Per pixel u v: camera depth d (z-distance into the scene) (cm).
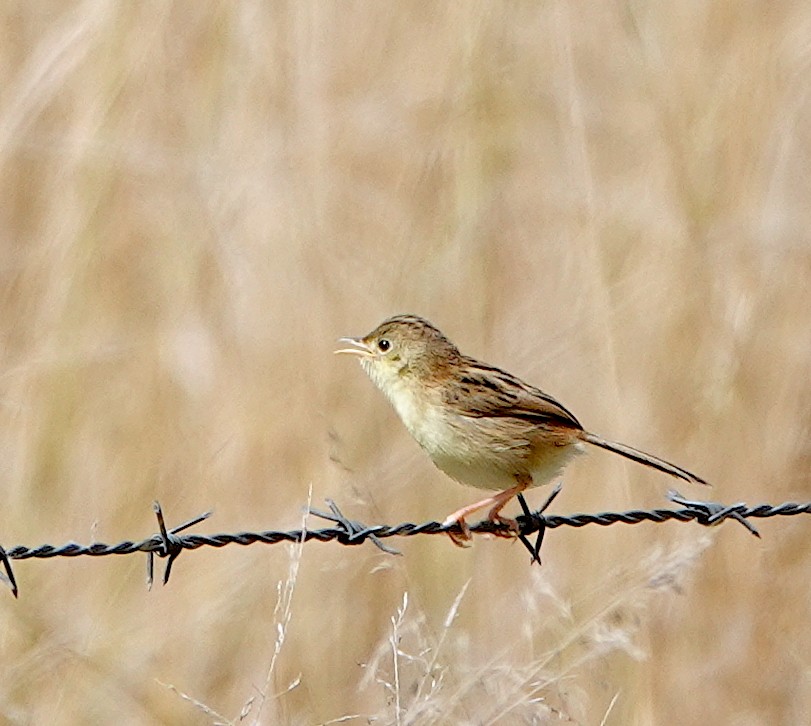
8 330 1177
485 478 961
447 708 789
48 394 1148
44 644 1071
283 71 1226
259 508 1146
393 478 1163
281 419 1160
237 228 1202
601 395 1198
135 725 1075
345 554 1134
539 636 1051
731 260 1218
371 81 1248
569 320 1238
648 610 1109
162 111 1216
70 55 1173
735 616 1134
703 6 1279
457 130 1245
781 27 1273
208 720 1080
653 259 1227
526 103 1280
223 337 1184
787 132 1252
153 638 1109
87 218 1171
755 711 1109
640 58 1274
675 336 1202
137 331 1183
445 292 1219
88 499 1141
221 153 1215
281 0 1230
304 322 1181
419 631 848
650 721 1059
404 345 976
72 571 1136
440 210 1235
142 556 1141
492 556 1156
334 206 1219
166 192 1204
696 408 1184
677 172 1236
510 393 948
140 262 1198
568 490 1209
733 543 1161
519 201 1275
